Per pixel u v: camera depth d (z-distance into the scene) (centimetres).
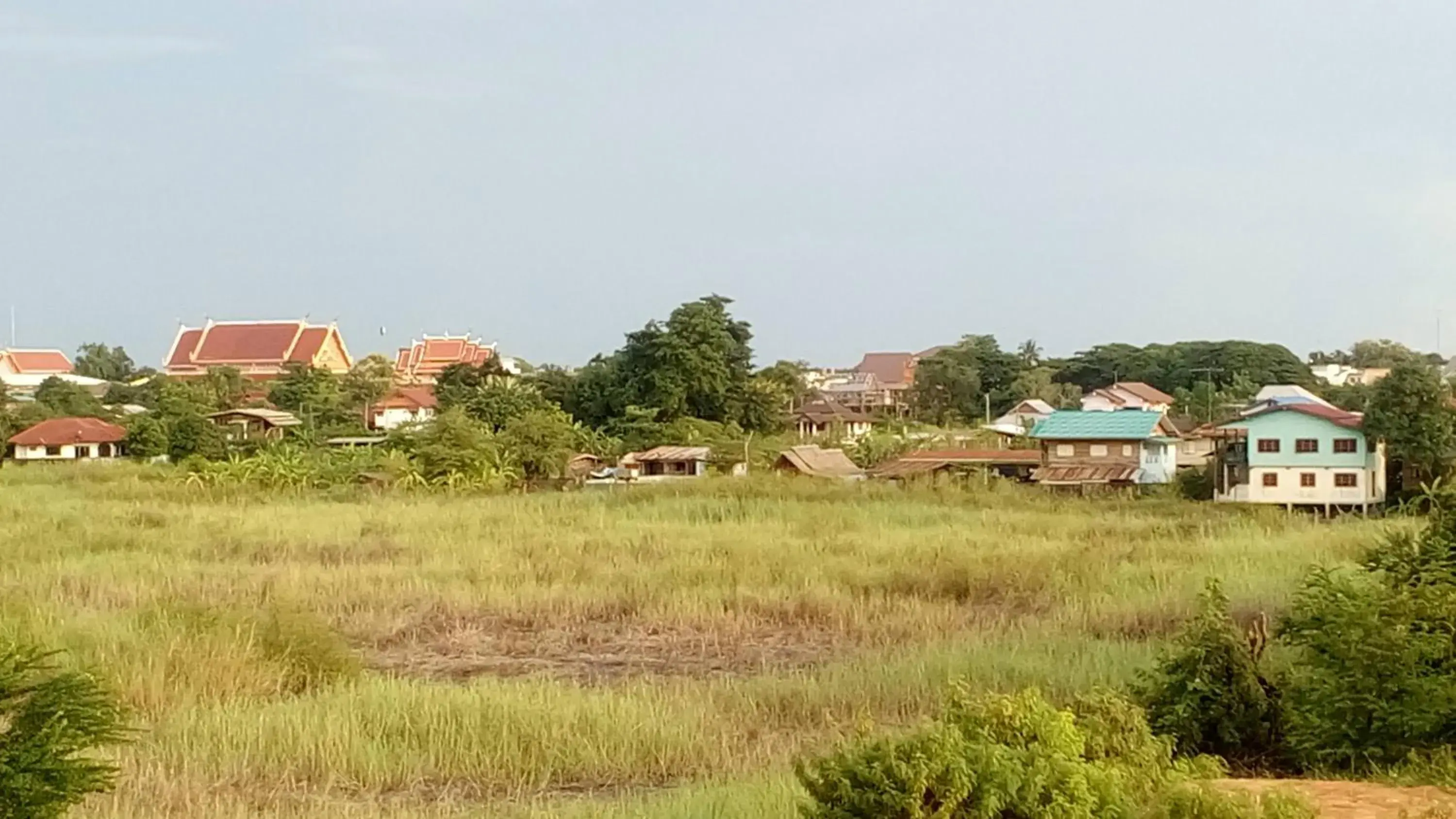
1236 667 1064
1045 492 4209
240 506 3566
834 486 3891
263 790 1052
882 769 578
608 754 1141
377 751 1125
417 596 2038
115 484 4169
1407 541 1240
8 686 697
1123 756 740
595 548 2534
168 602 1775
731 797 918
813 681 1411
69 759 704
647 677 1519
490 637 1827
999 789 579
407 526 2964
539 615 1928
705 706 1287
